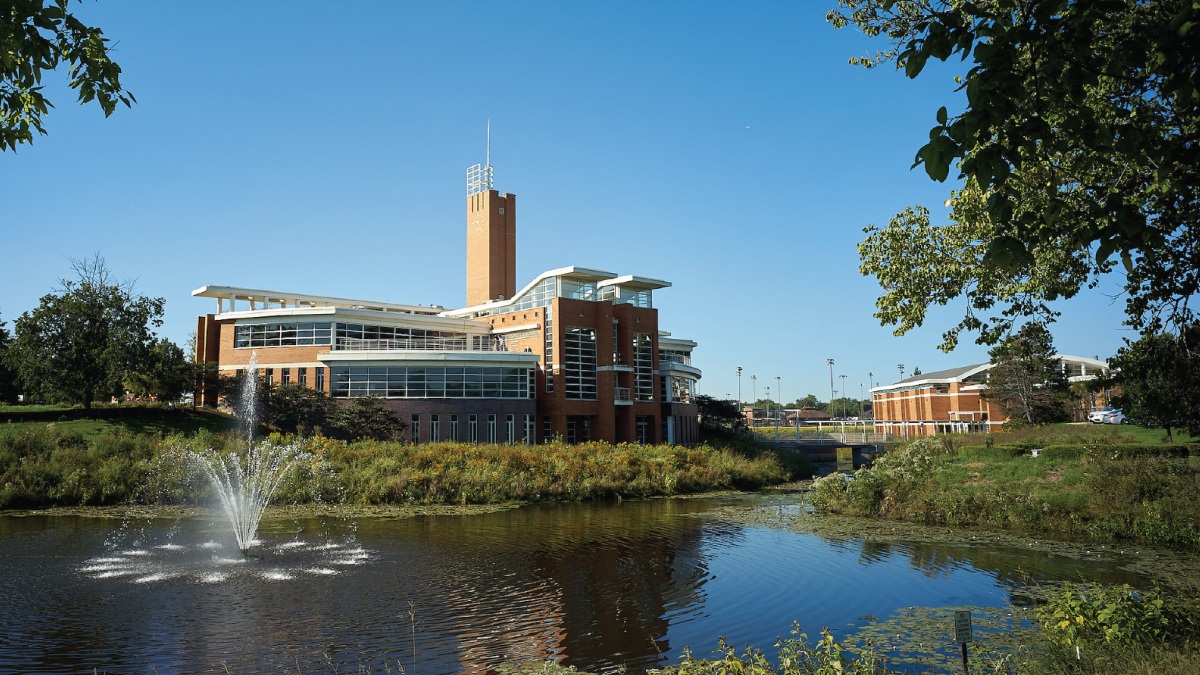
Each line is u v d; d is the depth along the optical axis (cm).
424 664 1238
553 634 1410
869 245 1653
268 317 5875
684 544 2384
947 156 647
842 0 1508
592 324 6100
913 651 1291
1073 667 923
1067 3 621
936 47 654
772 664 1222
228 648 1310
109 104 841
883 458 3731
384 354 5350
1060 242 1355
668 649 1330
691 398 7281
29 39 752
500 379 5553
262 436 4325
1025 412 5988
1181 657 842
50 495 3092
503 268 8481
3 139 852
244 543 2312
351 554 2164
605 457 4366
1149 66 783
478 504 3478
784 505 3631
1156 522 2456
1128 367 1245
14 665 1218
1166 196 956
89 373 4388
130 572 1892
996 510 2859
